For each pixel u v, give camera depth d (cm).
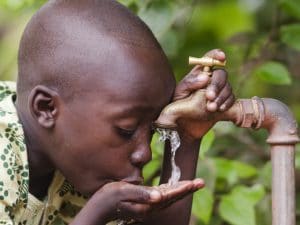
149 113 185
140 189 179
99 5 192
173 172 194
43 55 191
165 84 187
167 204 183
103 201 183
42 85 191
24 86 197
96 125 185
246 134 304
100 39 187
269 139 193
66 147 191
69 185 215
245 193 256
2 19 433
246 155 302
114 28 188
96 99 185
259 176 278
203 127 194
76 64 186
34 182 209
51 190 213
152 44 189
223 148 299
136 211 181
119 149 186
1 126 197
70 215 224
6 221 195
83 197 220
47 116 191
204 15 411
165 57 190
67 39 189
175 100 189
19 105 199
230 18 415
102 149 187
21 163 198
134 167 188
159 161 255
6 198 195
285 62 311
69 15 192
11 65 414
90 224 183
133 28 189
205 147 245
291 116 192
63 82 188
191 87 187
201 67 189
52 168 206
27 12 295
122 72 184
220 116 191
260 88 354
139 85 183
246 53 308
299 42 281
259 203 280
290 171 192
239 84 296
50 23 192
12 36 432
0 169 195
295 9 288
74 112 188
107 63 184
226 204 254
